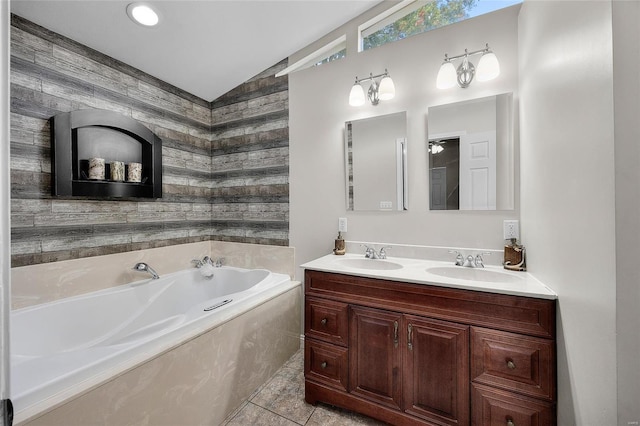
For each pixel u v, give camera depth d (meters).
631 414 0.72
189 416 1.34
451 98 1.82
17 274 1.53
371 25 2.14
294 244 2.39
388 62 2.02
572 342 0.98
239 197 2.66
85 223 1.84
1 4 0.45
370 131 2.07
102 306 1.83
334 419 1.54
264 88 2.52
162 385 1.22
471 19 1.76
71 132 1.72
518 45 1.62
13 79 1.51
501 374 1.21
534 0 1.32
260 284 2.11
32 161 1.58
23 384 0.92
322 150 2.26
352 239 2.14
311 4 1.89
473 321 1.27
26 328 1.50
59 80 1.69
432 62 1.87
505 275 1.49
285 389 1.82
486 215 1.72
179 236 2.49
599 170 0.80
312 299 1.67
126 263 2.06
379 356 1.47
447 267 1.68
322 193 2.26
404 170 1.96
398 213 1.98
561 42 1.03
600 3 0.77
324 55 2.40
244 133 2.62
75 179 1.75
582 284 0.90
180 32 1.90
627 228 0.72
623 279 0.72
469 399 1.27
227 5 1.76
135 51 1.98
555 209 1.12
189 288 2.41
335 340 1.59
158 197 2.22
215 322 1.53
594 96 0.81
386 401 1.45
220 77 2.48
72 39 1.75
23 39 1.55
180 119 2.50
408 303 1.41
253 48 2.21
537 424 1.14
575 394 0.96
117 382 1.06
